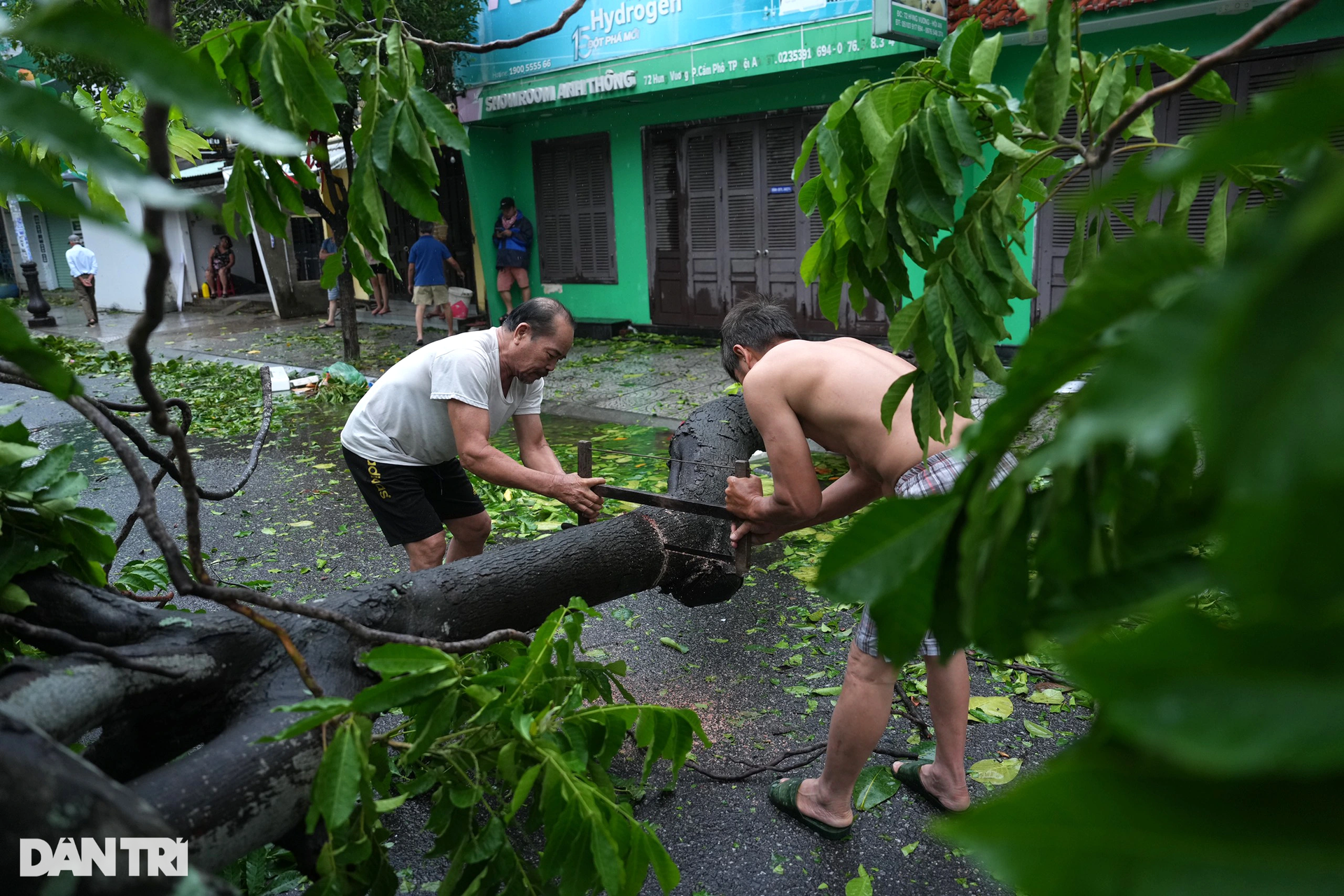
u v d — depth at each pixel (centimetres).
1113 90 158
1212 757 37
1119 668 40
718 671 407
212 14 949
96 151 58
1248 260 41
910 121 159
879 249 174
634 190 1372
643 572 341
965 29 162
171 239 2086
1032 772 327
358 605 242
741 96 1227
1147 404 40
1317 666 37
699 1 1124
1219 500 73
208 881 111
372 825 183
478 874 212
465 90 1376
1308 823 38
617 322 1422
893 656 86
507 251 1477
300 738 190
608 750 226
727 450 411
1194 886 38
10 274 2891
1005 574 87
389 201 1783
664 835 303
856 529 78
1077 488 84
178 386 1154
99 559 212
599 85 1243
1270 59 841
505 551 303
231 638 211
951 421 162
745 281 1293
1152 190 147
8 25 57
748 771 332
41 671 174
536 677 214
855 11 1012
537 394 415
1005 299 154
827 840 296
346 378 1095
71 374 112
